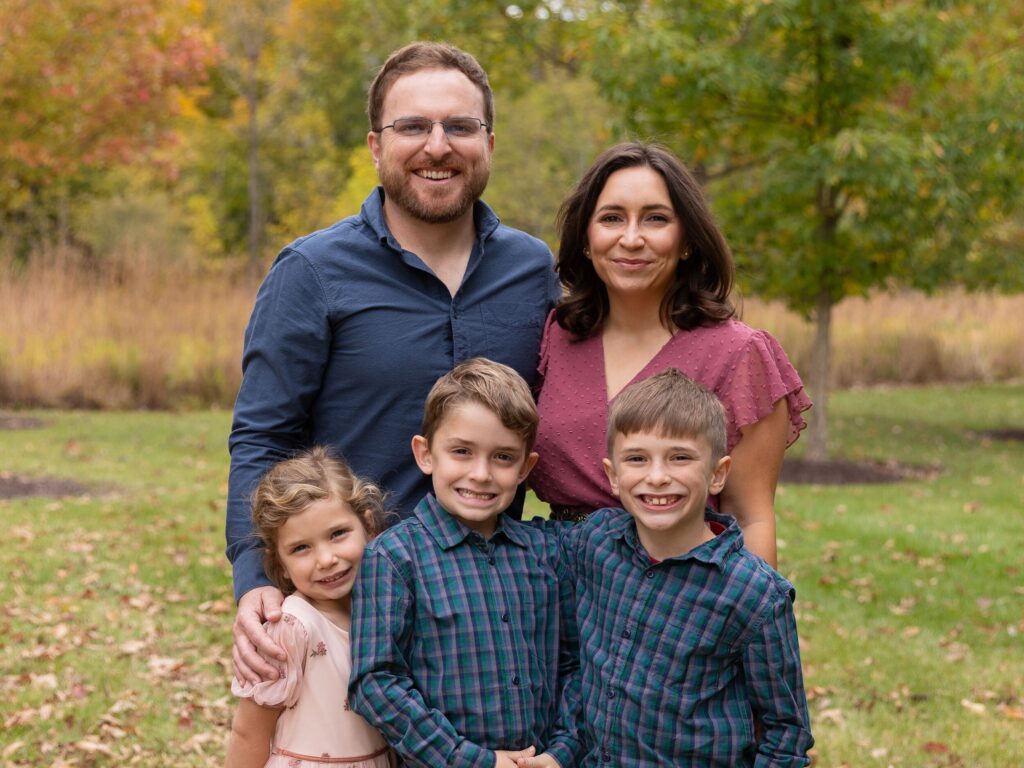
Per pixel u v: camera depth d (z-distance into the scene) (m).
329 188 24.42
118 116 14.45
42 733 4.58
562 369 2.71
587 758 2.40
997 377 20.39
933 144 9.83
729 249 2.61
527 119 18.34
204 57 15.46
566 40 13.23
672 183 2.53
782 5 9.52
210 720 4.83
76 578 6.68
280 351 2.64
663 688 2.30
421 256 2.76
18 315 14.67
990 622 6.38
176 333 15.48
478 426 2.40
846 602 6.65
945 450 12.89
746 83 9.91
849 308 20.61
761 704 2.32
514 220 18.48
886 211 10.13
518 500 2.80
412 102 2.67
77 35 13.50
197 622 6.09
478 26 13.14
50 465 10.16
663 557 2.36
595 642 2.41
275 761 2.45
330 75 28.03
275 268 2.69
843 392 18.42
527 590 2.45
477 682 2.36
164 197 23.64
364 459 2.68
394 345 2.65
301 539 2.45
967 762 4.54
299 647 2.41
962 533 8.35
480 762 2.29
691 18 10.23
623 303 2.63
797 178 10.00
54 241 20.97
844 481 10.64
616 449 2.34
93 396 14.54
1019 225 13.45
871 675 5.51
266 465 2.62
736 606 2.28
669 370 2.40
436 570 2.40
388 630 2.34
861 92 10.21
